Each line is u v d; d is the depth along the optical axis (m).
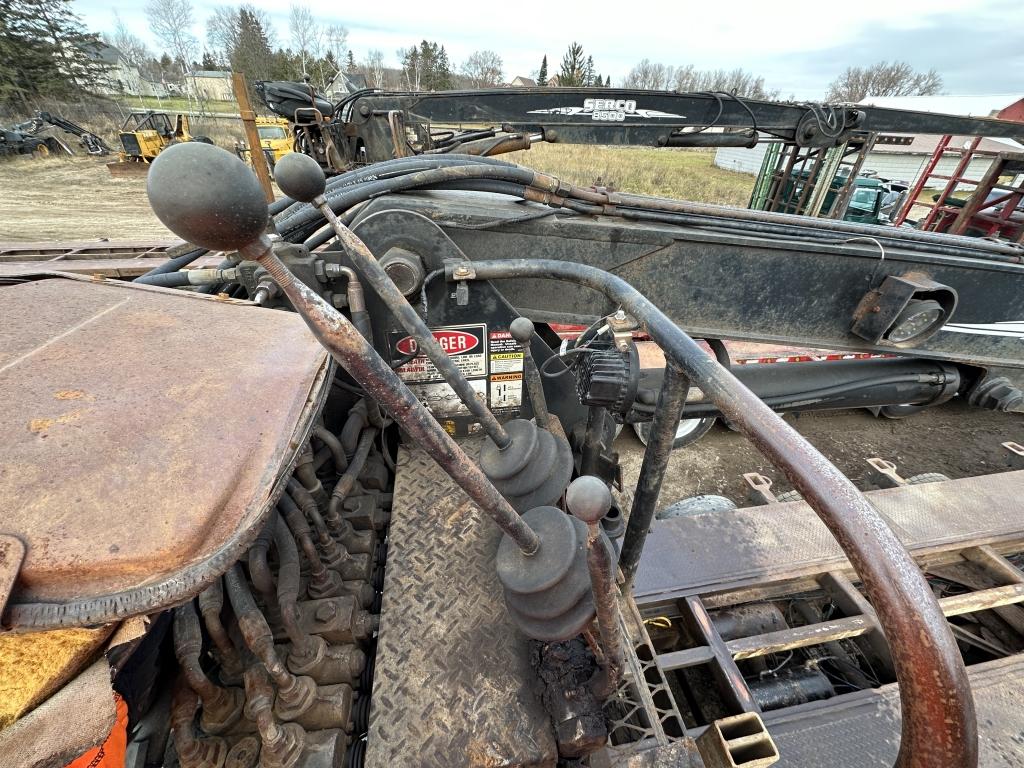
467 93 3.52
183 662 1.08
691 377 0.91
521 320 1.46
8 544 0.64
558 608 1.00
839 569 1.80
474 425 2.04
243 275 1.62
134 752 1.08
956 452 3.91
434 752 1.07
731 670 1.46
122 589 0.65
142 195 12.23
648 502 1.21
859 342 2.38
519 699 1.16
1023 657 1.56
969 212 6.11
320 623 1.29
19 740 0.62
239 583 1.17
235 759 1.07
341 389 1.98
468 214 1.91
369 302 1.78
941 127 3.59
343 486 1.62
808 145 3.60
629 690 1.26
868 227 2.29
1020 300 2.42
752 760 1.10
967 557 1.94
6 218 9.64
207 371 1.00
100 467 0.75
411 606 1.35
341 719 1.14
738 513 2.00
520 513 1.37
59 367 0.95
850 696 1.46
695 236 2.05
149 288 1.39
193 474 0.77
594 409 1.61
